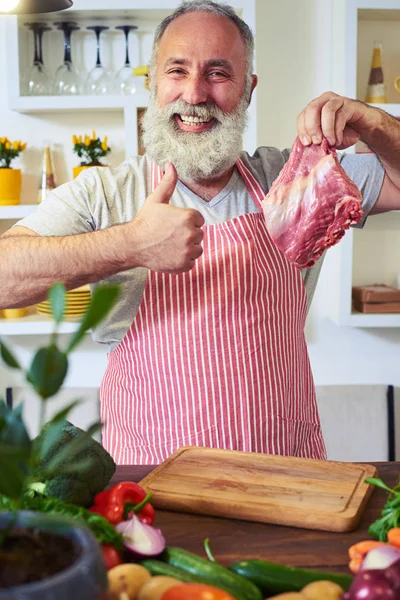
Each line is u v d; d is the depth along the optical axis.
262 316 1.72
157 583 0.78
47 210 1.73
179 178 1.79
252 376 1.69
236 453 1.34
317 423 1.88
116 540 0.88
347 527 1.05
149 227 1.48
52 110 2.67
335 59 2.66
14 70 2.56
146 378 1.72
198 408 1.68
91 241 1.51
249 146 2.64
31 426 2.60
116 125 2.80
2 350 0.62
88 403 2.60
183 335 1.69
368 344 2.92
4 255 1.55
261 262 1.74
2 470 0.63
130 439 1.75
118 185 1.77
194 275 1.69
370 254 2.85
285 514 1.07
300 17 2.71
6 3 1.64
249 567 0.86
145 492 1.08
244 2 2.52
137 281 1.70
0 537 0.67
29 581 0.62
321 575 0.85
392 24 2.71
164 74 1.74
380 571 0.74
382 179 1.81
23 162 2.81
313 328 2.91
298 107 2.76
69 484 0.99
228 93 1.74
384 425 2.67
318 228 1.45
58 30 2.71
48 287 1.54
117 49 2.73
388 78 2.74
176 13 1.77
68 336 2.86
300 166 1.49
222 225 1.73
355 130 1.60
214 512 1.11
